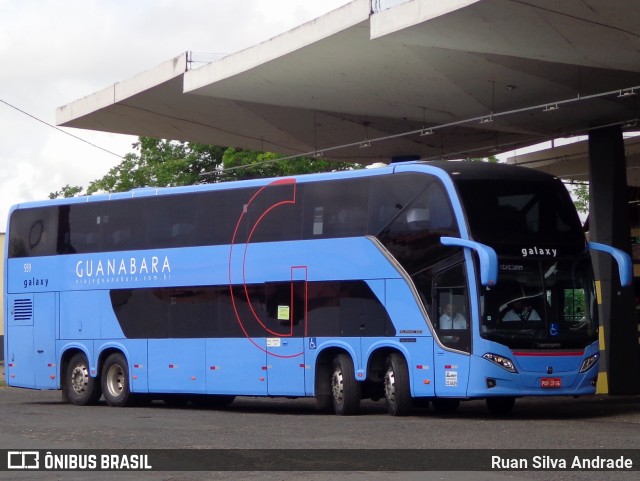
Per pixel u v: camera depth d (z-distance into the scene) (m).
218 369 22.61
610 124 27.33
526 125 29.28
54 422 19.39
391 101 27.84
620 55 21.16
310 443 14.99
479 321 18.77
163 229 23.98
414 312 19.59
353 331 20.48
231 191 22.92
